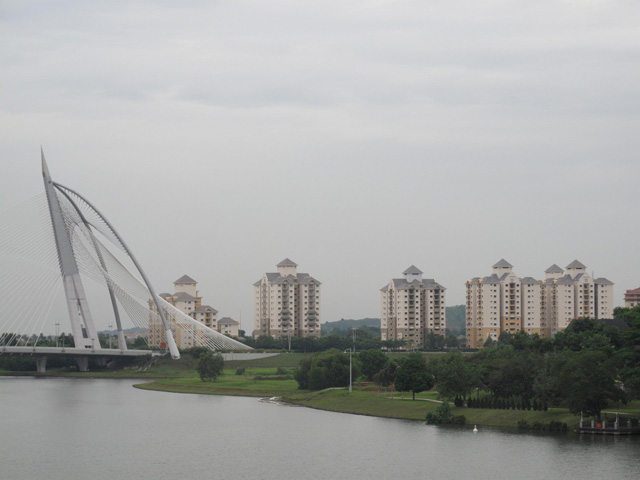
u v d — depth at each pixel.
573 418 133.62
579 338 183.25
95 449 129.75
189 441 135.88
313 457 120.94
